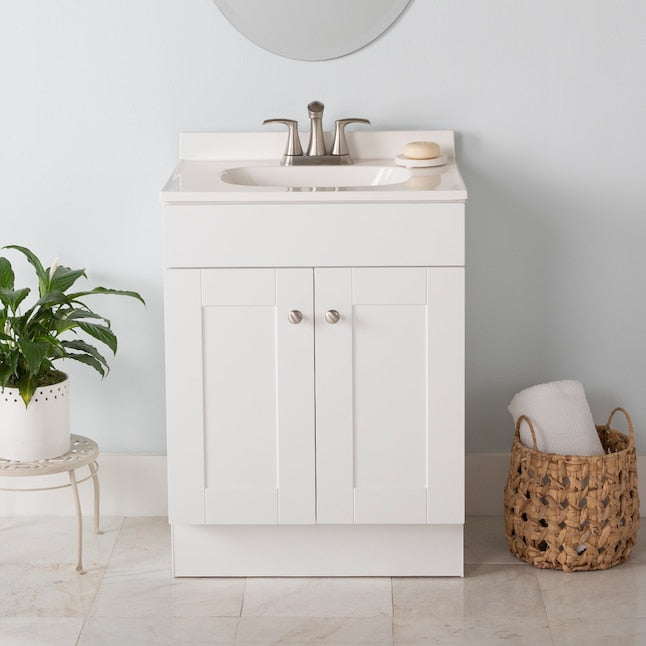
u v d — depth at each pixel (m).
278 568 2.78
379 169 2.91
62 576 2.80
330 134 3.00
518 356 3.10
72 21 2.94
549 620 2.58
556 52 2.94
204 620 2.59
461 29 2.93
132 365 3.13
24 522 3.10
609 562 2.80
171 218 2.56
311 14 2.93
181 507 2.69
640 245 3.04
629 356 3.10
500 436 3.14
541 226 3.03
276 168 2.93
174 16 2.94
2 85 2.97
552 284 3.06
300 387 2.63
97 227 3.06
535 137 2.98
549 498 2.75
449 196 2.53
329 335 2.61
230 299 2.59
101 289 2.85
